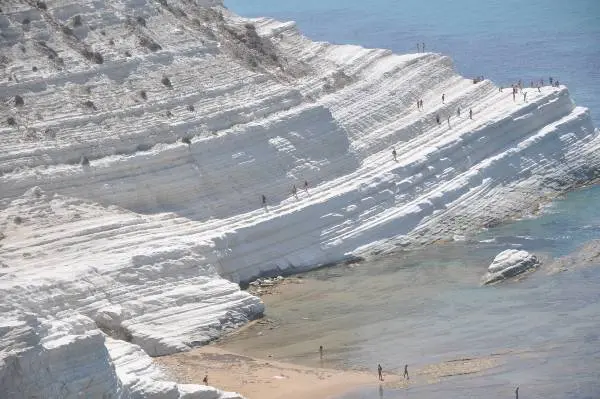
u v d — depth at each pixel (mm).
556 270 173500
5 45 179125
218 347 155750
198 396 131375
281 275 177750
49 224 164875
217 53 196125
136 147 177375
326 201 184125
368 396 139500
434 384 141625
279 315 164750
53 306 148375
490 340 153250
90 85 180875
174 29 195125
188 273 163625
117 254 161750
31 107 174875
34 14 183375
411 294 169875
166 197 176750
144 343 152875
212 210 178375
